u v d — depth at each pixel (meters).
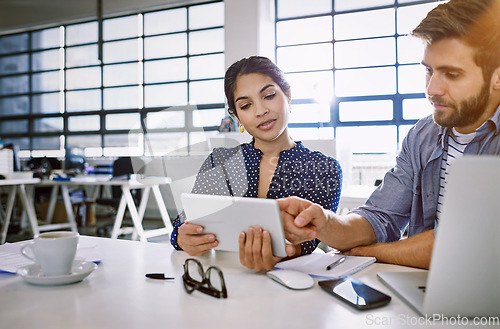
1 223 5.46
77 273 0.74
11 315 0.58
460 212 0.49
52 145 7.50
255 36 5.35
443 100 0.94
